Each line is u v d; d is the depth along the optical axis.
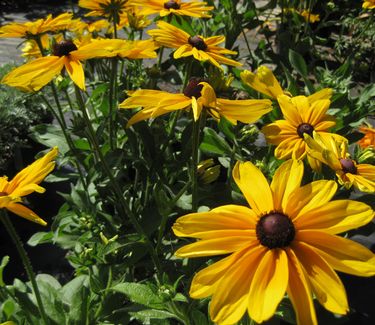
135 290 0.33
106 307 0.41
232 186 0.46
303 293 0.23
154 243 0.50
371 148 0.43
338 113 0.59
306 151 0.37
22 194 0.31
